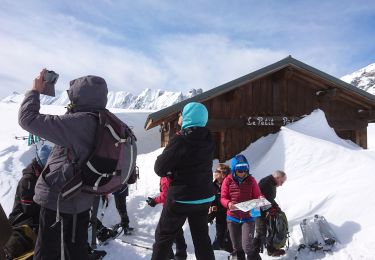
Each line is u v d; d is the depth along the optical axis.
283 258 5.20
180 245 4.93
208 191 3.68
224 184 5.00
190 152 3.57
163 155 3.55
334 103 11.23
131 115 19.94
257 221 5.27
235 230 4.91
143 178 9.22
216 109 10.02
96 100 2.74
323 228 5.25
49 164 2.71
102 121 2.64
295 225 5.95
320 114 10.02
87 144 2.62
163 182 4.86
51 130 2.52
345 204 5.91
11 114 20.88
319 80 10.60
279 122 10.32
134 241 5.96
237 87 9.73
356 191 6.16
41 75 2.65
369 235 5.05
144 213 7.21
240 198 4.88
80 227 2.77
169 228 3.62
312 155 7.82
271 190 5.32
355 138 11.62
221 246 5.68
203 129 3.75
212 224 6.57
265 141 9.61
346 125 11.21
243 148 10.08
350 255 4.74
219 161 9.89
